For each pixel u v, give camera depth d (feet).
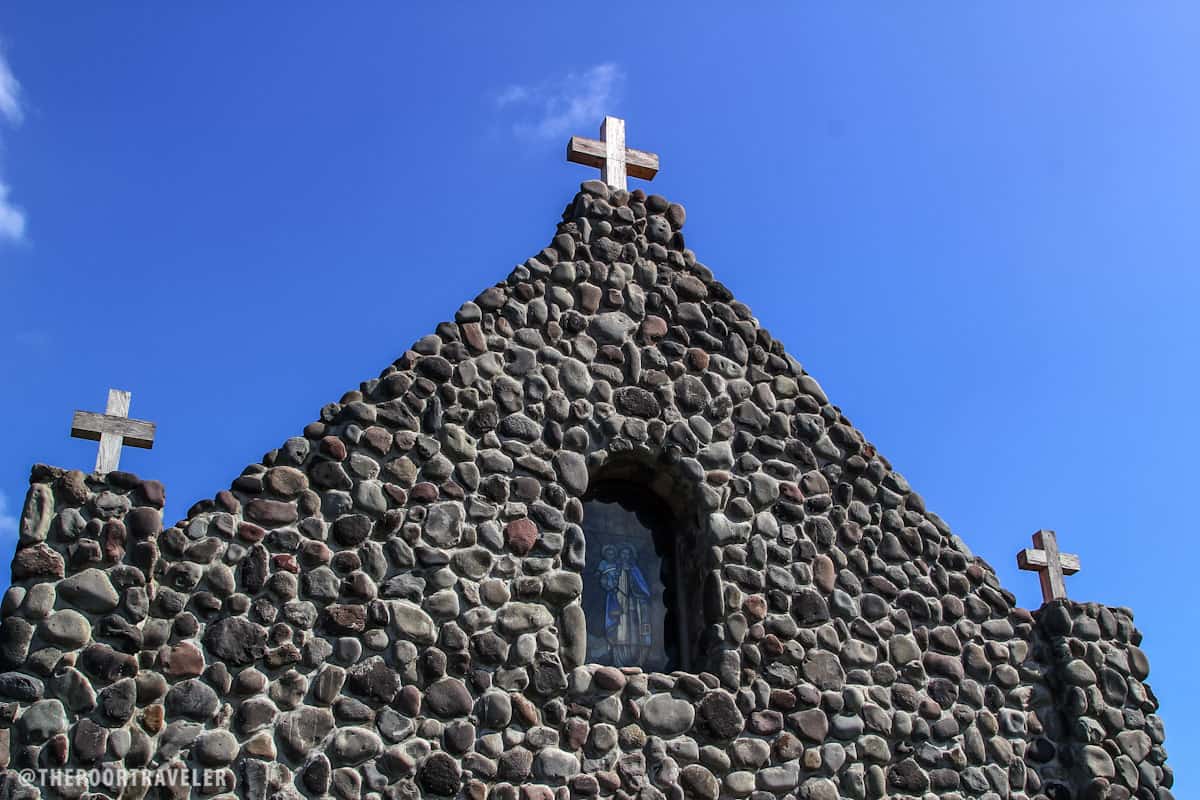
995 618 38.86
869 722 35.91
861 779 35.14
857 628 37.09
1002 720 37.45
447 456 35.09
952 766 36.27
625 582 37.32
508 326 37.55
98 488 31.71
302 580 32.42
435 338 36.47
